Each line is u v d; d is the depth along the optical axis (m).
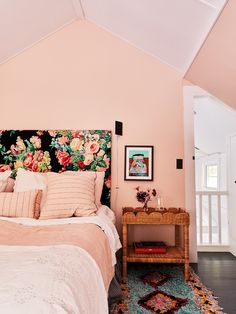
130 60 2.97
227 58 2.01
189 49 2.36
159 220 2.42
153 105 2.93
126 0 2.22
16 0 2.25
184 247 2.40
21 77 2.96
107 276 1.46
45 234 1.53
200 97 2.96
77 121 2.92
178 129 2.90
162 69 2.96
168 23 2.19
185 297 1.95
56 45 3.00
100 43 2.99
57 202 2.14
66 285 0.83
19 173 2.54
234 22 1.63
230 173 3.24
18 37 2.72
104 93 2.95
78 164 2.82
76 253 1.16
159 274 2.43
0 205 2.11
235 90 2.35
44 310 0.67
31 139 2.85
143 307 1.80
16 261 1.00
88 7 2.71
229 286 2.16
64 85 2.96
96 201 2.50
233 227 3.11
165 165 2.87
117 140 2.90
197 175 7.17
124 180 2.86
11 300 0.69
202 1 1.70
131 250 2.58
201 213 3.36
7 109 2.93
